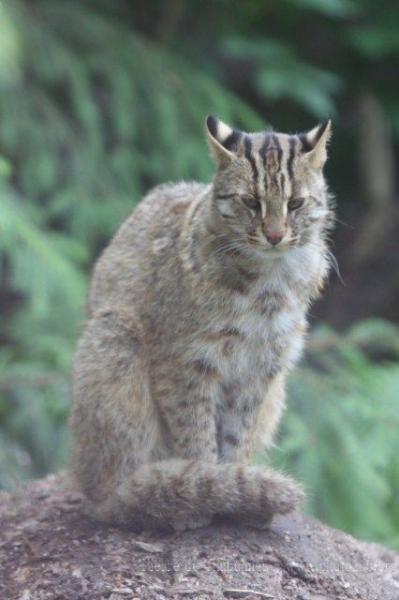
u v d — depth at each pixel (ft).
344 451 41.29
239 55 58.95
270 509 26.30
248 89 65.77
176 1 61.82
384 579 26.89
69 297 43.16
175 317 28.32
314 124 65.67
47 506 29.58
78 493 30.30
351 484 40.83
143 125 54.34
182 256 28.45
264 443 30.71
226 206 27.63
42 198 53.93
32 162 51.62
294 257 28.25
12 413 44.98
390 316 65.00
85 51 54.80
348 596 25.73
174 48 61.98
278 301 28.35
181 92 54.80
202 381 28.27
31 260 43.09
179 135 54.13
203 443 28.48
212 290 27.84
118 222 51.26
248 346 28.45
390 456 41.70
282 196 27.22
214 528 27.17
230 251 27.71
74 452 29.50
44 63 52.75
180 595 24.86
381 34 61.52
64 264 43.70
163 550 26.53
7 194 45.65
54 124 52.60
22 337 46.01
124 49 55.31
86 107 52.80
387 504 41.81
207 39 63.41
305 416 42.09
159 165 53.88
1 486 42.55
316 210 28.14
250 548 26.58
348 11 59.41
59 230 53.06
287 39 63.93
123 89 54.13
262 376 29.09
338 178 69.31
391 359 56.85
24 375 45.27
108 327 29.04
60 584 25.53
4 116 51.55
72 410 29.53
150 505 26.86
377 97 65.05
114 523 27.89
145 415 28.89
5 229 40.81
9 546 27.45
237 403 29.32
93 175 52.37
